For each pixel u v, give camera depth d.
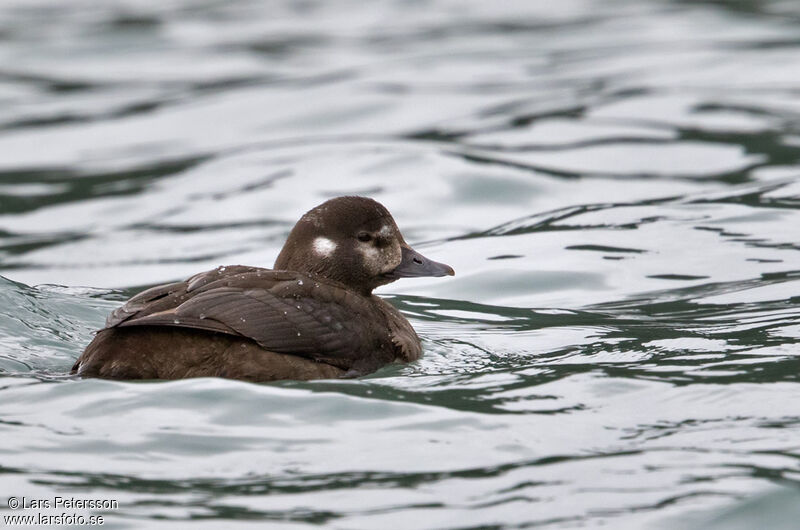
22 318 10.63
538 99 21.38
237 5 30.80
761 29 25.73
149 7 30.47
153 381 8.37
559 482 6.96
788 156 17.59
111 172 18.92
